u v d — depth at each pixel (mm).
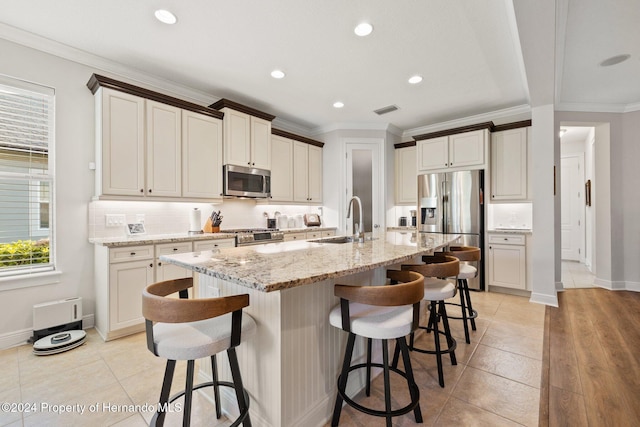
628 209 3930
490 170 4051
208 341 1096
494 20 2262
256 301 1374
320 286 1479
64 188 2619
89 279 2732
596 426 1437
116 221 2902
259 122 3867
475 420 1486
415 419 1471
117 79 2920
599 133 4148
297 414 1341
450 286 1980
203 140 3314
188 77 3178
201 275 1738
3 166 2400
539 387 1763
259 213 4336
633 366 1982
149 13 2176
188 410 1104
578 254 6043
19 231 2467
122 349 2283
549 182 3363
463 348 2287
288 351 1298
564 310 3156
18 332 2359
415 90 3537
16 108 2451
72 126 2664
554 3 1793
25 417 1521
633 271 3932
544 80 2797
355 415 1534
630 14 2211
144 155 2846
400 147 5062
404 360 1409
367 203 4816
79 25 2314
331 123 4828
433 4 2092
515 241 3705
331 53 2723
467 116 4469
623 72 3104
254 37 2477
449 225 4176
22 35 2395
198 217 3355
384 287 1222
